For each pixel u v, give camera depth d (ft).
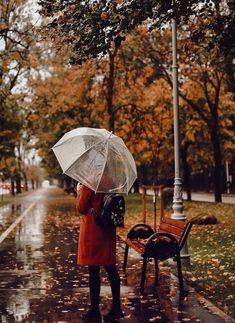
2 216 94.73
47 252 45.70
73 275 34.27
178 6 30.66
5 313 24.47
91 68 93.40
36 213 102.78
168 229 34.22
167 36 94.99
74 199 178.60
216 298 27.07
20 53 79.77
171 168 137.18
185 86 101.55
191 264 37.88
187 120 111.86
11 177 168.04
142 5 28.81
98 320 23.11
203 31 40.65
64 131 135.23
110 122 98.84
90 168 23.97
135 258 41.52
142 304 25.86
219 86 100.32
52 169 228.22
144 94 105.91
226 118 112.98
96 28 30.07
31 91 111.14
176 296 27.58
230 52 37.68
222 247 45.32
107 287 30.04
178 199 39.73
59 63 95.91
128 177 24.88
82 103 106.11
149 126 110.73
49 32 32.48
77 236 59.36
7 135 124.26
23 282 31.96
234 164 190.08
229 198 153.89
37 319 23.38
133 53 96.84
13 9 86.07
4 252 45.80
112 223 23.71
